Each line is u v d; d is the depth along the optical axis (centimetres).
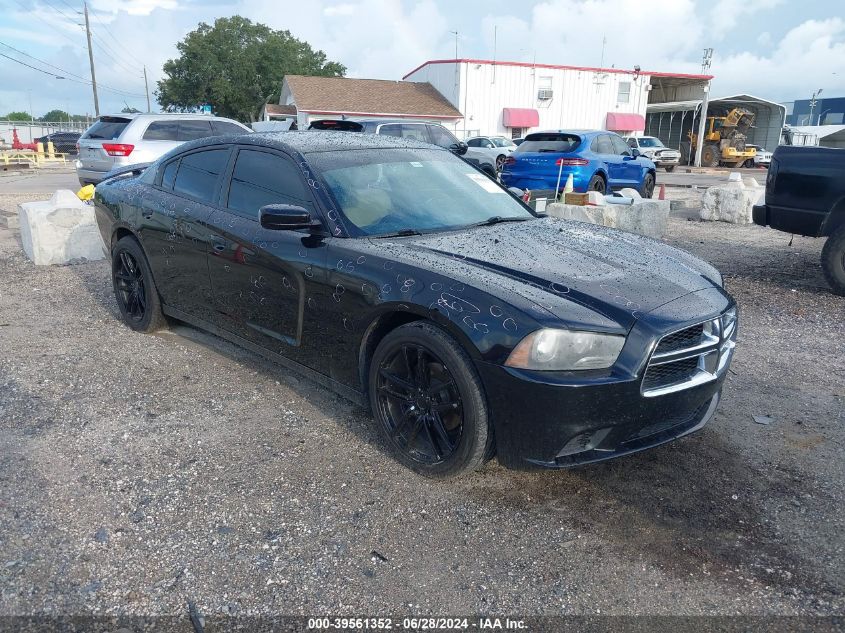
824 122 7194
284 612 234
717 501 304
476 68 3772
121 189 522
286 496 303
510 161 1408
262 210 335
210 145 455
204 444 350
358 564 259
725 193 1203
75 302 617
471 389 287
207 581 249
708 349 303
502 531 281
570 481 319
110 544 268
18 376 436
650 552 268
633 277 314
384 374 325
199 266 435
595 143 1359
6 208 1312
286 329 379
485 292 286
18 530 275
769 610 237
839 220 652
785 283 722
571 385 265
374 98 3766
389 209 374
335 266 338
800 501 304
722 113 4191
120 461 331
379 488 311
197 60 5391
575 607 238
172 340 510
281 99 4262
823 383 441
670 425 308
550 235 374
